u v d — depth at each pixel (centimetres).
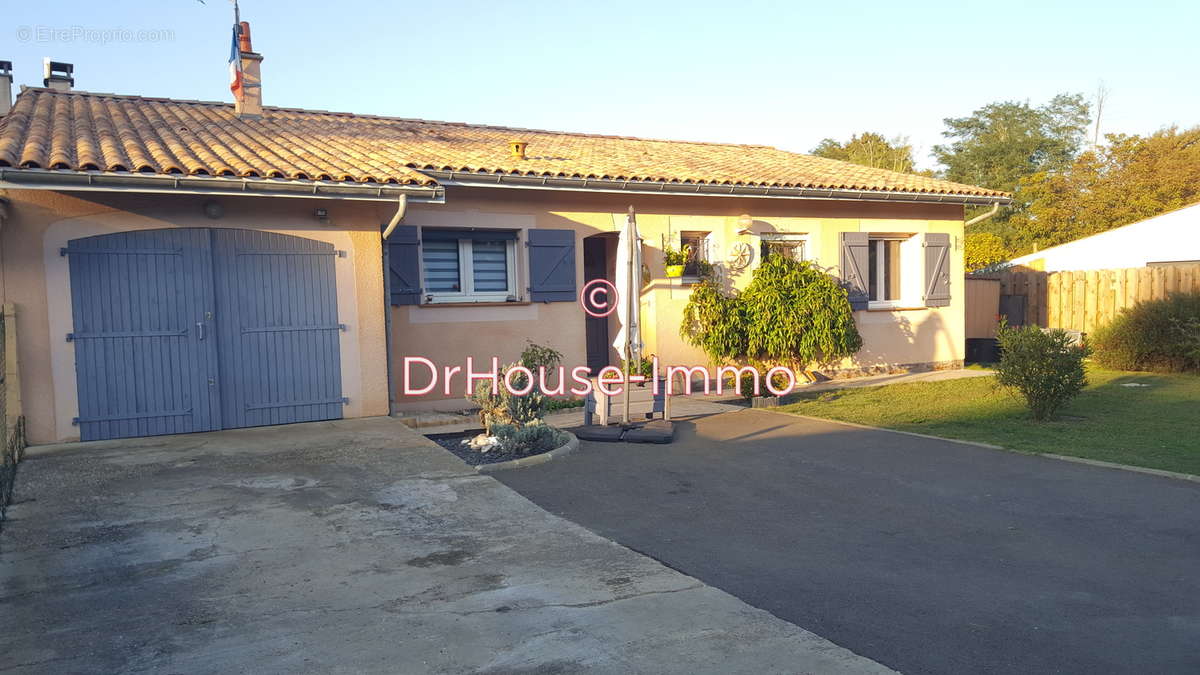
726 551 483
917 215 1434
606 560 459
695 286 1198
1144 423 903
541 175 1029
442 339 1026
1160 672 323
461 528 517
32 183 657
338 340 872
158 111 1105
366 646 341
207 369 807
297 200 843
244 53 1191
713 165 1310
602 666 322
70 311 745
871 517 557
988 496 608
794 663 327
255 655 332
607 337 1287
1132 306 1527
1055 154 4200
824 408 1045
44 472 634
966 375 1406
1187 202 3092
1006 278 1848
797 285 1245
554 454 744
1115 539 501
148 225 773
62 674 315
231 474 635
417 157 1005
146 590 405
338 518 530
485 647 340
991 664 331
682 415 998
